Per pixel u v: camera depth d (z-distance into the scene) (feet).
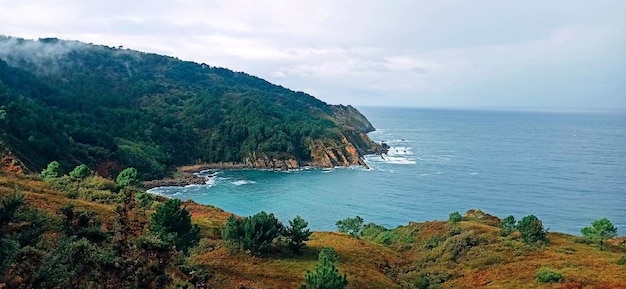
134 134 582.35
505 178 501.97
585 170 554.87
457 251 168.96
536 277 124.77
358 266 138.92
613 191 435.12
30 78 621.72
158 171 510.17
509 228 190.29
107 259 53.21
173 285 69.56
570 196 415.64
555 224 331.98
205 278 87.45
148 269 55.57
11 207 57.77
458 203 392.27
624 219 344.28
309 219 344.90
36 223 65.16
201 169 574.56
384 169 571.69
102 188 182.09
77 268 52.65
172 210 113.91
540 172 540.52
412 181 486.79
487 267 145.69
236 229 135.64
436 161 631.15
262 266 121.60
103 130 556.10
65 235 72.84
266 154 605.73
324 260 97.86
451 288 130.62
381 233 239.91
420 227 222.28
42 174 208.64
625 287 110.42
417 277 141.38
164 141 595.06
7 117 377.50
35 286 48.80
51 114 506.07
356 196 417.90
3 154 297.12
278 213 361.30
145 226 124.88
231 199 408.46
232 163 606.96
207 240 140.67
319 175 536.83
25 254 53.01
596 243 180.96
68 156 422.82
